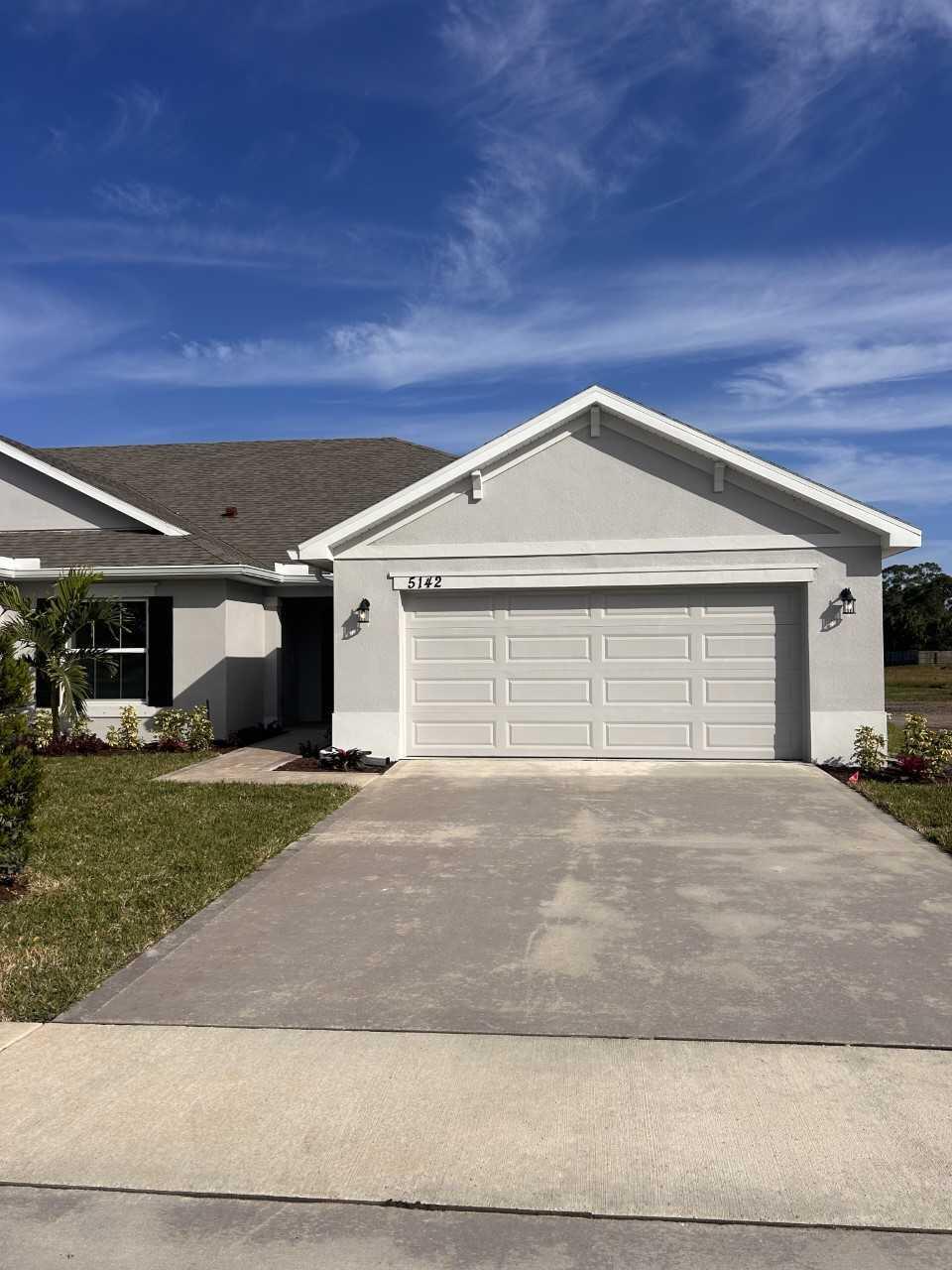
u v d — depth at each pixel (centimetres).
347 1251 304
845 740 1212
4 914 632
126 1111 386
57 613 1438
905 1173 339
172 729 1498
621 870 739
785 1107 383
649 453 1255
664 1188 332
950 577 7731
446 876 729
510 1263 297
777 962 541
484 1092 398
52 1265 298
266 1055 435
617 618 1283
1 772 666
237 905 660
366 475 2073
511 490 1284
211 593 1583
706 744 1266
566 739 1291
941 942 573
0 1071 421
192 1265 298
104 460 2270
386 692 1303
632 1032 453
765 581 1231
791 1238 307
